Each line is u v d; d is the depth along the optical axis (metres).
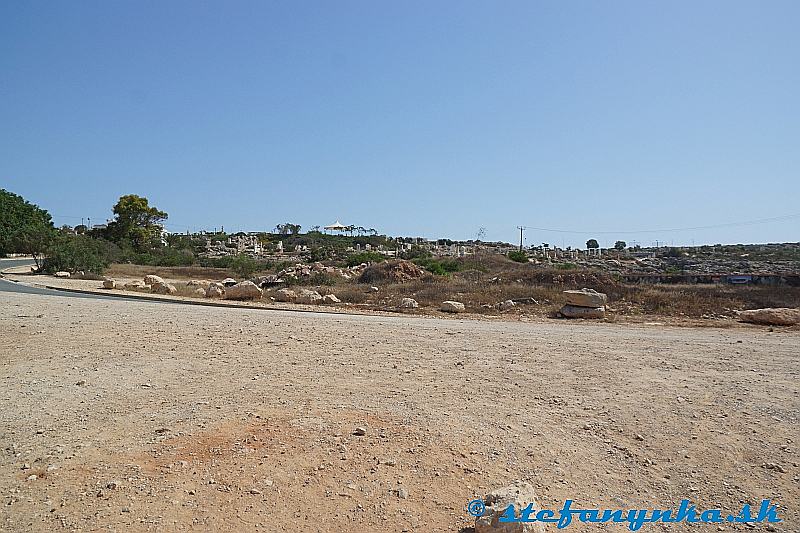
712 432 6.75
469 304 23.25
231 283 34.53
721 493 5.35
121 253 55.94
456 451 5.98
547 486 5.35
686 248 77.19
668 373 9.78
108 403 7.38
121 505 4.70
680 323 18.78
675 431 6.78
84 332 12.85
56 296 23.11
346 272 39.38
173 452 5.77
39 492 4.89
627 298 23.12
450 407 7.48
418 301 24.11
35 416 6.80
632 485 5.47
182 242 79.81
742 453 6.20
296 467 5.49
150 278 31.00
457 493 5.12
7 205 67.94
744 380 9.29
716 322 18.69
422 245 87.62
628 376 9.52
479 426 6.75
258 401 7.56
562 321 19.70
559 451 6.14
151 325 14.39
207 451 5.81
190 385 8.38
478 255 52.47
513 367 10.12
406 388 8.44
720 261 57.03
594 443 6.39
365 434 6.36
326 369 9.65
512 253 52.38
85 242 50.12
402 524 4.60
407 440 6.22
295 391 8.12
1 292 24.38
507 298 23.62
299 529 4.48
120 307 18.89
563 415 7.30
